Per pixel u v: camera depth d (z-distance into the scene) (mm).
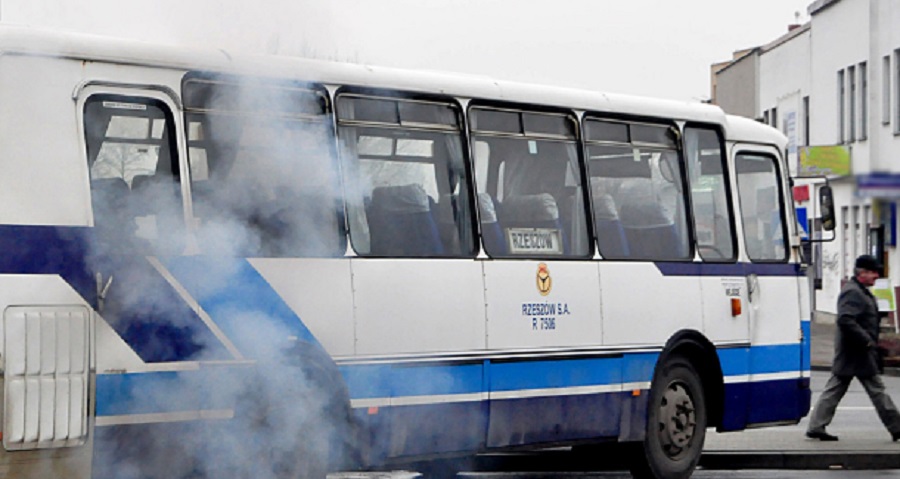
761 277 17281
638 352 15625
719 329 16625
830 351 41094
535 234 14672
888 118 47688
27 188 10914
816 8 55719
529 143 14734
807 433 19781
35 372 10812
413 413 13336
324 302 12680
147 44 11680
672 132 16422
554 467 17312
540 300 14570
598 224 15367
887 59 48156
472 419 13875
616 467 17250
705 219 16719
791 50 59906
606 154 15570
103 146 11375
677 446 16219
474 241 14047
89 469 11133
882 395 19438
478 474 17219
